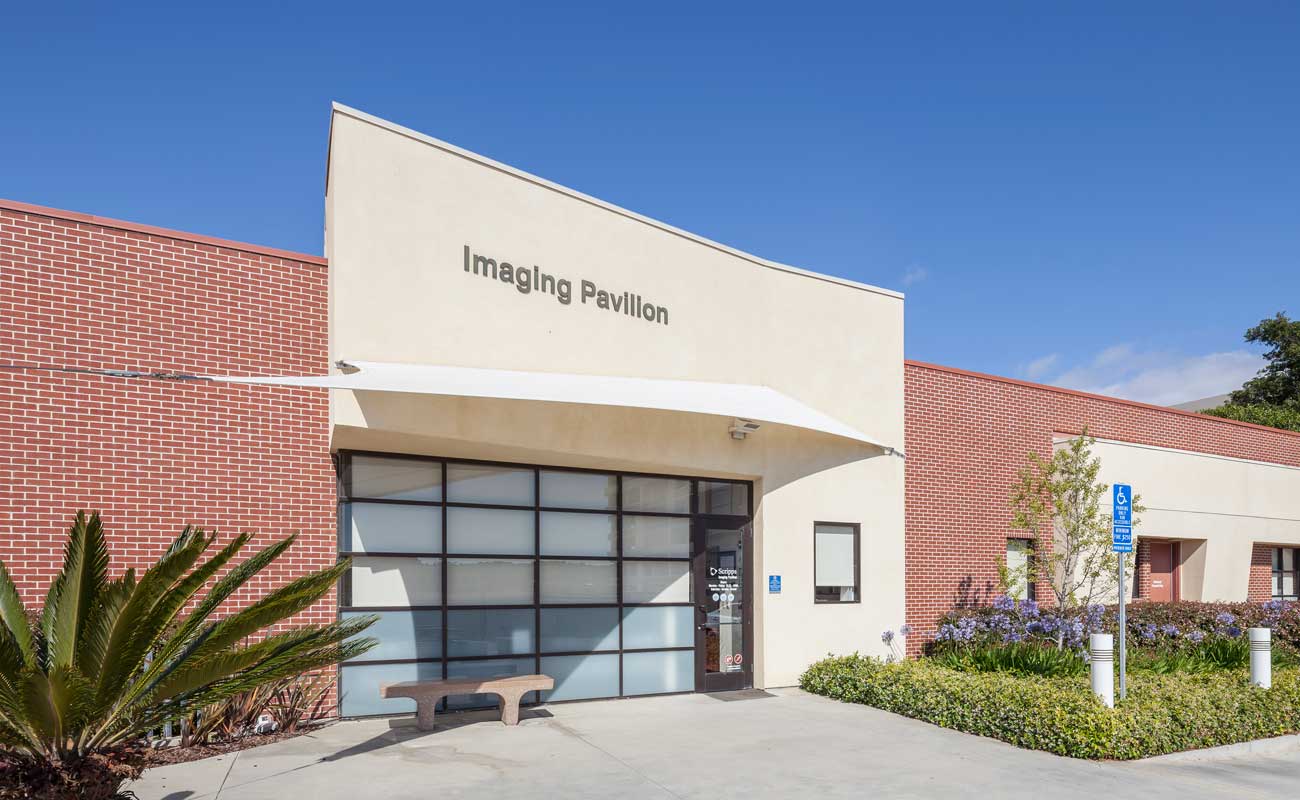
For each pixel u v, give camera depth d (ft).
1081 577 63.31
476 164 41.24
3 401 34.24
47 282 35.27
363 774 30.91
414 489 42.42
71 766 24.79
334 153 37.52
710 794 29.63
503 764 32.89
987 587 61.77
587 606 46.62
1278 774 34.53
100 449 35.73
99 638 25.26
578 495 47.01
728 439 49.57
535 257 42.73
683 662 49.37
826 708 45.09
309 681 38.45
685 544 50.19
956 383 61.82
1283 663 55.93
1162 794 30.66
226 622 27.27
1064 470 57.72
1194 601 71.67
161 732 34.71
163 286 37.40
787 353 53.01
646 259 47.01
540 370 42.29
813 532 53.06
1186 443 77.92
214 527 37.52
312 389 40.06
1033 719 36.78
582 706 44.88
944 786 30.96
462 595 43.11
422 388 33.37
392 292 38.14
